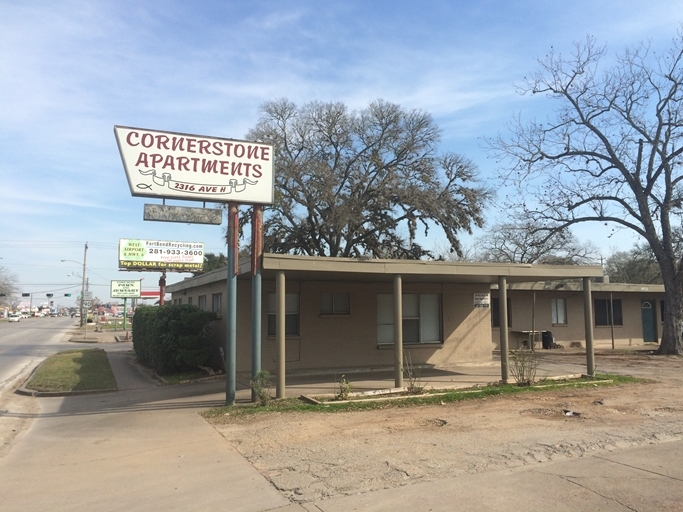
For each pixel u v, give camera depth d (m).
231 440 7.81
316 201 31.83
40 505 5.30
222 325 16.11
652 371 15.80
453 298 17.41
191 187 10.57
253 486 5.76
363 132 33.22
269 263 11.03
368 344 16.09
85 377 15.92
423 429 8.29
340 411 9.85
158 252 42.00
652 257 39.47
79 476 6.25
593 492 5.41
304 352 15.25
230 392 10.63
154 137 10.39
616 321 27.17
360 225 31.81
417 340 16.89
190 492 5.61
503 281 13.26
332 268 11.53
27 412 10.93
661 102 22.59
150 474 6.26
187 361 15.27
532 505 5.09
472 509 5.00
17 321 99.06
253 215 11.18
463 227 31.88
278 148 32.53
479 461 6.50
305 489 5.62
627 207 23.45
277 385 11.10
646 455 6.73
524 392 11.77
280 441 7.66
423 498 5.30
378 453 6.93
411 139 32.81
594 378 13.71
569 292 25.67
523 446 7.16
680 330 21.78
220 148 10.83
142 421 9.45
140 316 20.86
